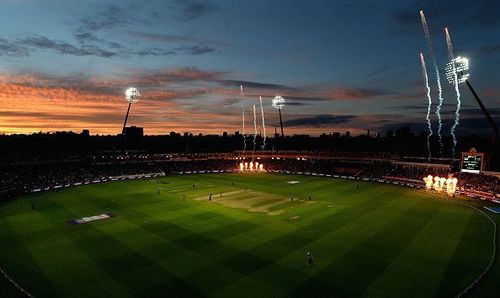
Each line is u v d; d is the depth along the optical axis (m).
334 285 30.00
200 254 37.12
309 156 124.75
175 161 120.31
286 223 49.50
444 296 28.20
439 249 39.00
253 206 60.78
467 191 74.31
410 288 29.53
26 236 43.38
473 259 36.00
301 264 34.47
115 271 32.78
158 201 65.00
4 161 89.44
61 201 64.81
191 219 51.62
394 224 49.31
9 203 63.09
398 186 85.00
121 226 47.81
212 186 83.75
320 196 70.94
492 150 87.75
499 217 53.91
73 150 148.62
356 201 65.81
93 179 90.69
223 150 167.62
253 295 28.22
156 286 29.80
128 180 93.88
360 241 41.59
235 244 40.31
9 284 29.95
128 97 124.19
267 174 109.44
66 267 33.72
